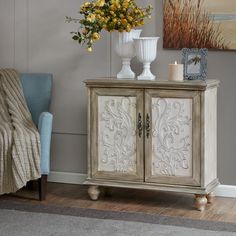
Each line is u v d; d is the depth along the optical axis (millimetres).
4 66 7539
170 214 6406
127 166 6664
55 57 7375
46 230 5996
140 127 6594
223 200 6812
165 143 6539
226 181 6910
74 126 7367
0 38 7516
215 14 6773
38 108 7199
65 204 6699
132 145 6637
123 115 6641
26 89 7238
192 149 6461
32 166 6707
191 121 6449
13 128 6828
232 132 6859
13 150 6641
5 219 6254
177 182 6527
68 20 7285
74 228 6039
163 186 6559
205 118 6441
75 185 7344
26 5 7422
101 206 6633
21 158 6660
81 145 7359
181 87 6434
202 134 6422
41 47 7410
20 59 7488
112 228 6039
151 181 6602
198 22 6828
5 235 5895
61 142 7422
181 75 6543
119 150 6676
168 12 6910
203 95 6391
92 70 7258
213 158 6691
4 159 6672
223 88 6840
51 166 7469
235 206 6637
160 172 6574
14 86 7172
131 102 6609
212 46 6812
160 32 6992
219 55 6828
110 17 6672
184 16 6871
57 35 7344
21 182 6668
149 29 7020
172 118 6500
